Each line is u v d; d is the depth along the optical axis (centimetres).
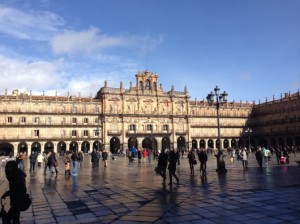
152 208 1513
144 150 7550
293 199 1655
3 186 2545
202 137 13300
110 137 11812
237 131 14062
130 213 1426
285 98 12850
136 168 4269
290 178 2594
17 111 10975
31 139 10981
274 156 6856
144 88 12569
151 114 12425
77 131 11644
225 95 3519
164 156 2364
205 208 1480
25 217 1417
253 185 2203
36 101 11250
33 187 2420
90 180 2819
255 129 14338
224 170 3184
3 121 10838
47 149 11381
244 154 3747
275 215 1322
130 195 1919
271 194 1811
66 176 3247
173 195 1873
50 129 11350
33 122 11162
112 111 11981
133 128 12194
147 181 2639
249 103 14850
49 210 1553
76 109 11738
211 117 13625
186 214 1374
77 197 1912
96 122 11881
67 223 1298
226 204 1559
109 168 4359
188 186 2252
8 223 1045
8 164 1070
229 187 2136
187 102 13062
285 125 12700
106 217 1373
